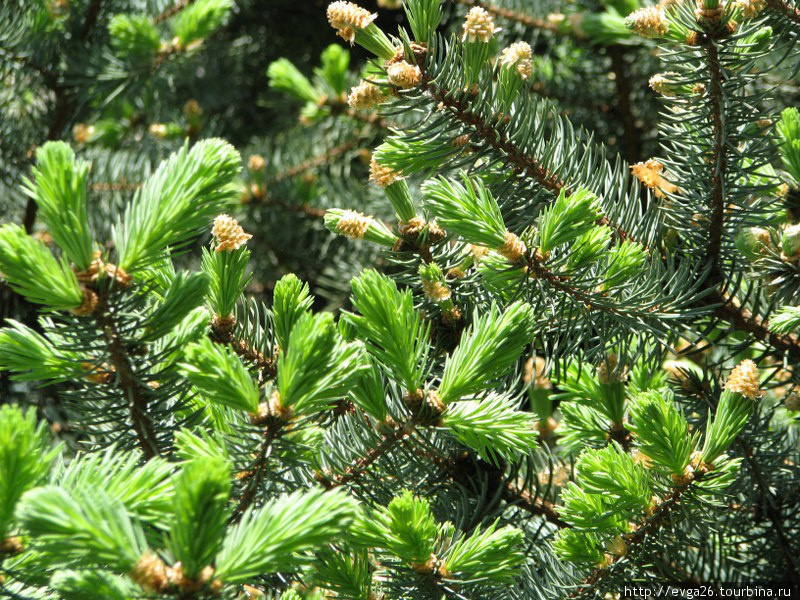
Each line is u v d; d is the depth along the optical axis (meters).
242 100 3.16
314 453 1.11
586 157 1.21
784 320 1.17
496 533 1.10
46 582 1.06
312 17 3.13
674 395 1.22
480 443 1.12
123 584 1.01
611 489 1.12
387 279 1.10
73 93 2.10
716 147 1.18
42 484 1.04
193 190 1.06
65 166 1.04
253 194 2.53
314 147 2.64
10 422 1.02
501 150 1.18
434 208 1.12
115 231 1.07
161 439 1.12
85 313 1.06
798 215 1.22
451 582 1.10
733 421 1.12
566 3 1.99
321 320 1.06
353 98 1.15
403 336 1.10
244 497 1.09
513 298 1.15
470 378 1.11
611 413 1.20
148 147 2.45
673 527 1.15
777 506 1.25
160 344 1.13
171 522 1.01
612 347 1.19
